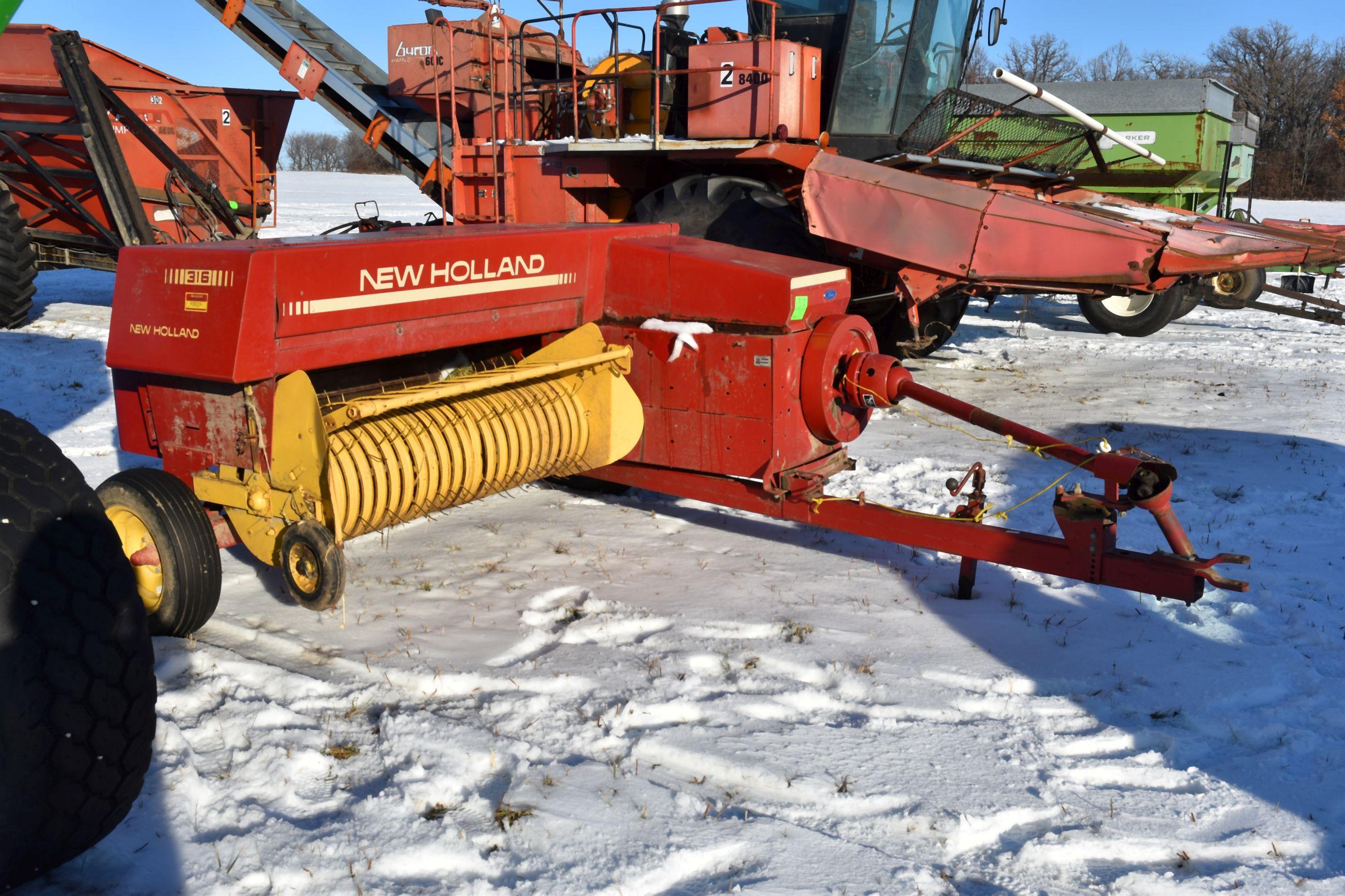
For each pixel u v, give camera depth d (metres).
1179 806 3.02
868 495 6.05
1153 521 5.64
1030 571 4.90
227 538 4.39
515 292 4.70
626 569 4.91
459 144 8.95
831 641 4.09
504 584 4.72
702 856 2.74
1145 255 6.71
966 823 2.89
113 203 9.95
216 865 2.71
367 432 4.18
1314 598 4.55
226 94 12.11
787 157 7.31
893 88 8.35
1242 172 18.39
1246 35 68.75
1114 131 15.61
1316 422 7.95
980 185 8.80
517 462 4.67
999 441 7.34
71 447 6.91
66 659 2.38
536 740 3.34
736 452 4.87
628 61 8.31
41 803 2.37
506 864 2.74
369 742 3.35
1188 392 9.12
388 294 4.14
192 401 4.11
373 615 4.36
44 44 10.01
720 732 3.38
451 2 8.22
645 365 5.08
